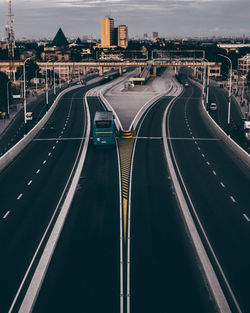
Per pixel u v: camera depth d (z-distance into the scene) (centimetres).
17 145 6016
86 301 2202
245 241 2948
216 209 3619
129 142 6681
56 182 4472
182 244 2905
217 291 2275
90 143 6600
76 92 15912
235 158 5647
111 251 2798
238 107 11606
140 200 3891
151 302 2186
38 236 3050
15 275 2484
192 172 4881
